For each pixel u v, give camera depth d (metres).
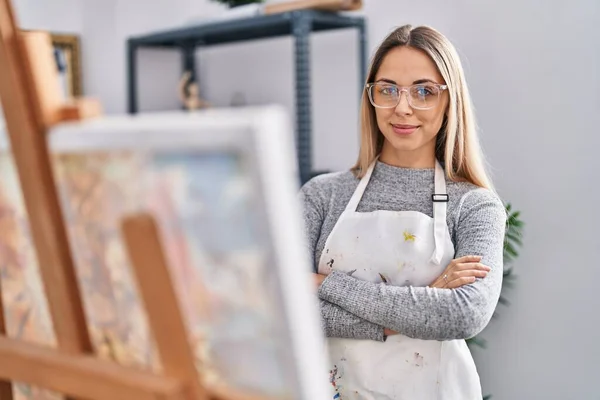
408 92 1.68
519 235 2.56
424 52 1.68
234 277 0.70
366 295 1.59
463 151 1.74
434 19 2.75
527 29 2.53
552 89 2.48
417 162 1.76
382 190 1.78
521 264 2.63
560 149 2.48
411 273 1.67
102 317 0.83
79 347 0.84
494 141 2.65
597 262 2.43
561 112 2.47
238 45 3.56
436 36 1.70
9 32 0.78
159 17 3.74
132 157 0.73
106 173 0.75
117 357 0.82
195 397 0.75
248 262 0.68
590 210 2.43
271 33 3.18
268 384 0.72
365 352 1.66
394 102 1.69
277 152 0.65
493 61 2.62
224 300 0.71
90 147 0.75
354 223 1.75
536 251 2.59
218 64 3.69
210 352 0.75
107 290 0.81
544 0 2.48
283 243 0.66
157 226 0.72
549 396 2.60
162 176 0.71
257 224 0.66
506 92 2.60
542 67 2.50
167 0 3.71
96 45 3.76
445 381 1.63
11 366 0.88
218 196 0.68
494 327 2.74
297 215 0.69
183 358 0.74
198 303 0.73
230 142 0.65
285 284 0.67
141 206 0.73
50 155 0.80
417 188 1.74
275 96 3.39
